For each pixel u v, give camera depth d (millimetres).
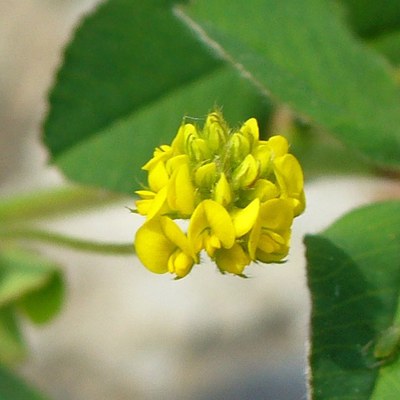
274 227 69
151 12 105
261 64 87
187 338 164
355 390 72
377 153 86
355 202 159
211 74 105
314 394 72
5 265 118
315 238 77
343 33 94
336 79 90
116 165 102
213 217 68
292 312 162
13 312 122
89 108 104
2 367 116
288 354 158
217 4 95
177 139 71
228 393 157
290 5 95
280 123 105
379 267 76
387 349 72
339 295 75
